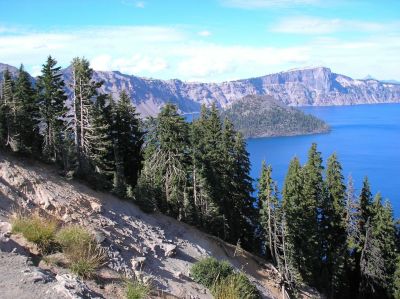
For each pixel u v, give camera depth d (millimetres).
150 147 48375
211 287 24828
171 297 17516
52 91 41375
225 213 53312
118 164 43125
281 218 43656
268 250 52156
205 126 54188
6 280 11211
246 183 55781
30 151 36250
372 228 50812
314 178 52969
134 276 19016
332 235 54219
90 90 40125
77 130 39625
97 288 13898
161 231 37250
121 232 31453
